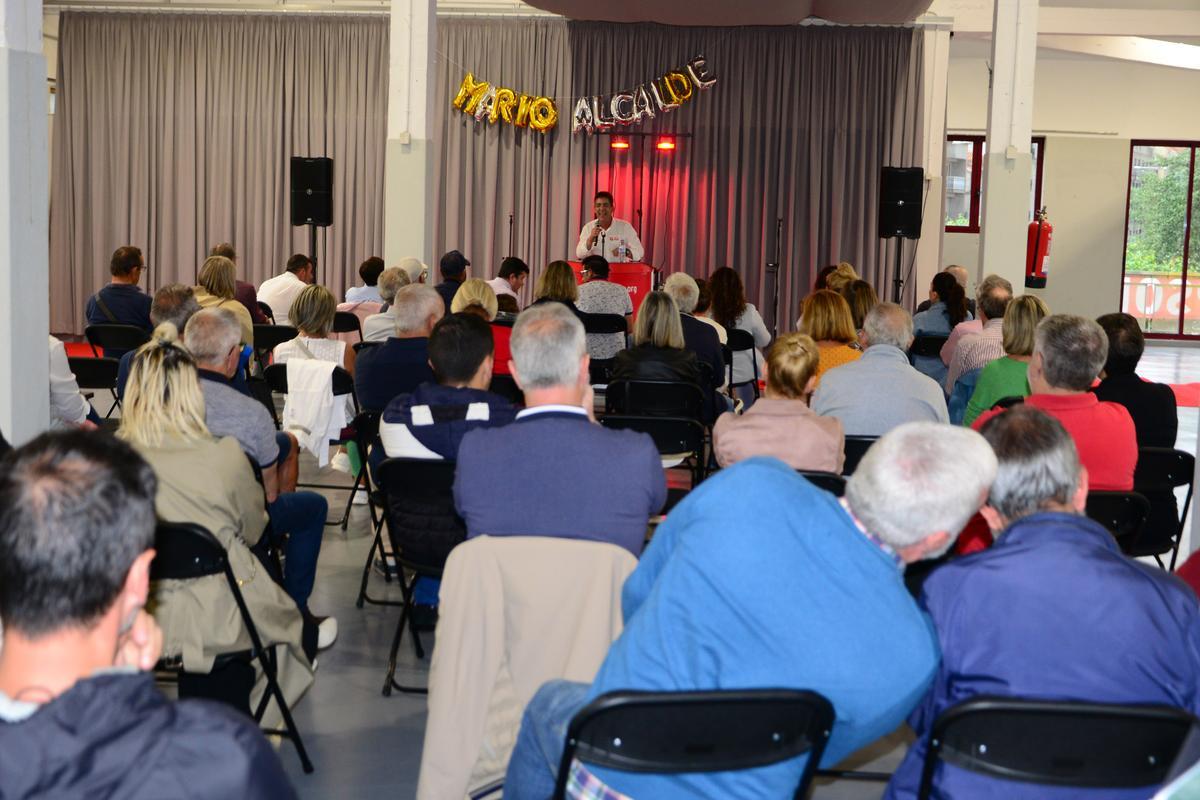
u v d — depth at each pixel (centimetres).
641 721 169
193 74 1222
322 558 471
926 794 180
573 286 661
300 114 1218
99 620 121
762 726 170
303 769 296
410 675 359
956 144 1491
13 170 334
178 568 263
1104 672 177
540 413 258
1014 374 411
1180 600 182
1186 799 130
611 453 251
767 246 1205
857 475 183
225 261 629
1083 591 180
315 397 452
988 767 175
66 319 1258
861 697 173
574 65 1188
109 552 120
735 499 180
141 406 272
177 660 270
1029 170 795
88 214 1251
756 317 705
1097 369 327
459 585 238
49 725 113
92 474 121
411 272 752
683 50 1183
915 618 176
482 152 1206
